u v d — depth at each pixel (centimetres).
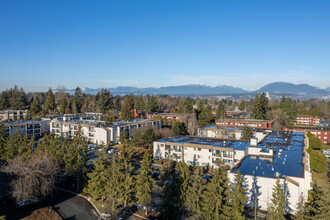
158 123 9619
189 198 3161
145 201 3541
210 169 5306
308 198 3597
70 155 4341
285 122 11325
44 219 3316
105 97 13438
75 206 3781
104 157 4162
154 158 6172
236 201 2888
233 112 16012
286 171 3834
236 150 5303
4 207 3625
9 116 11862
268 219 3278
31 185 3544
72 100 14775
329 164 6147
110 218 3409
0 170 4622
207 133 8594
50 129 9162
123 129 7756
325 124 11119
